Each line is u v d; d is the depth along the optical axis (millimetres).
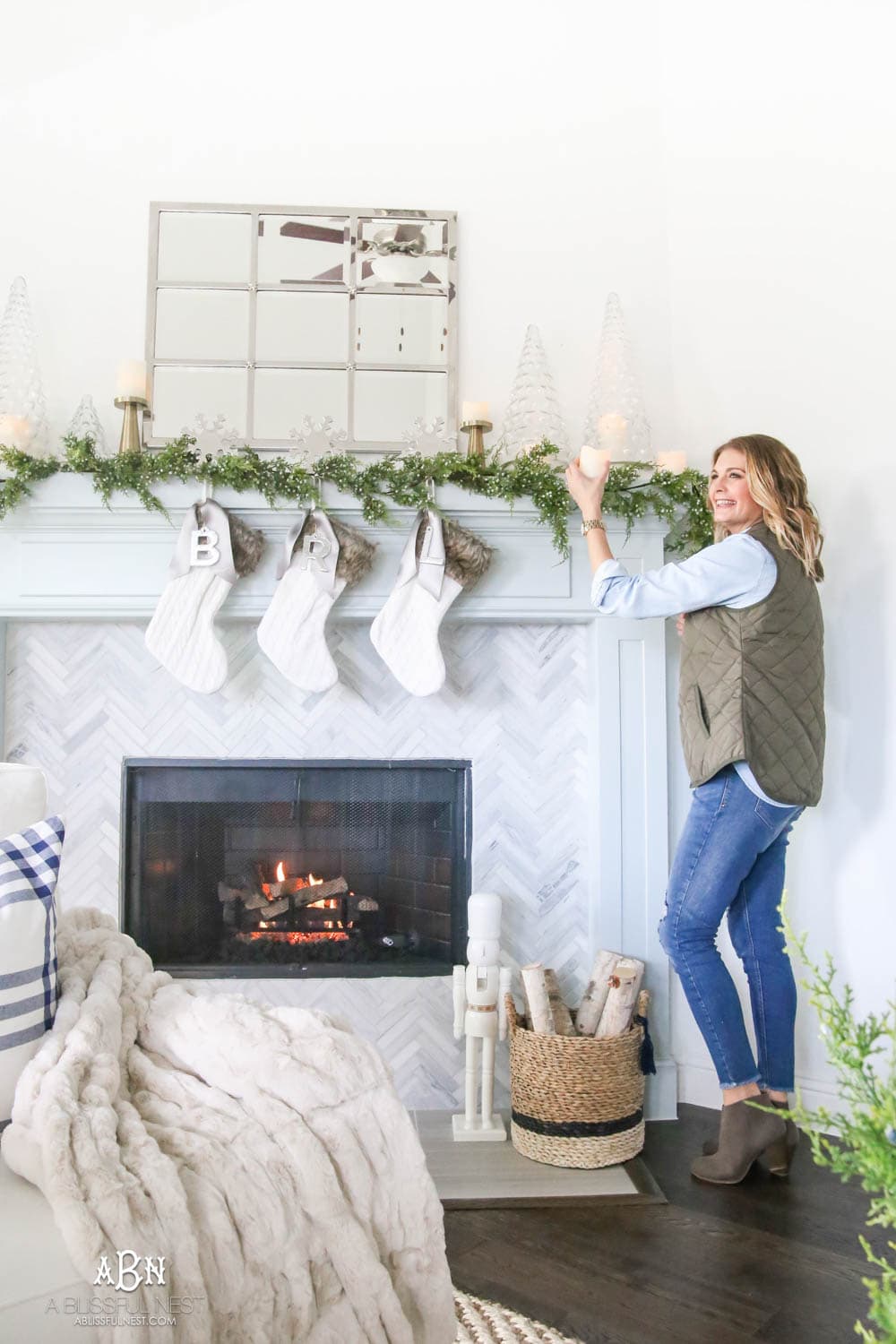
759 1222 2123
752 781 2219
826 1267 1935
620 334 2848
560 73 3096
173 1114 1217
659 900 2773
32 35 2971
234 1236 1094
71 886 2842
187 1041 1332
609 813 2783
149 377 2924
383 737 2891
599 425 2781
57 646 2859
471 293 3037
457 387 3000
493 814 2887
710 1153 2449
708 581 2236
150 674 2867
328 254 3008
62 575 2707
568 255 3061
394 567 2762
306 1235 1158
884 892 2561
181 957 2855
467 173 3066
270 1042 1304
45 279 2941
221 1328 1069
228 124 3029
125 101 3008
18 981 1249
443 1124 2693
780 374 2822
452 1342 1257
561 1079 2398
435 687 2656
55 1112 1091
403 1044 2836
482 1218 2145
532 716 2904
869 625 2609
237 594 2734
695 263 3010
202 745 2869
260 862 2889
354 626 2883
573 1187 2287
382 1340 1171
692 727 2311
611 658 2795
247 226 2992
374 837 2904
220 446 2727
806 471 2754
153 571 2715
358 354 2984
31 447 2721
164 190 2996
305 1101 1248
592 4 3104
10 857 1310
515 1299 1817
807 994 2664
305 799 2889
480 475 2693
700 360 2984
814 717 2273
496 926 2654
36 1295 930
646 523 2789
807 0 2812
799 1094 2662
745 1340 1692
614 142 3092
